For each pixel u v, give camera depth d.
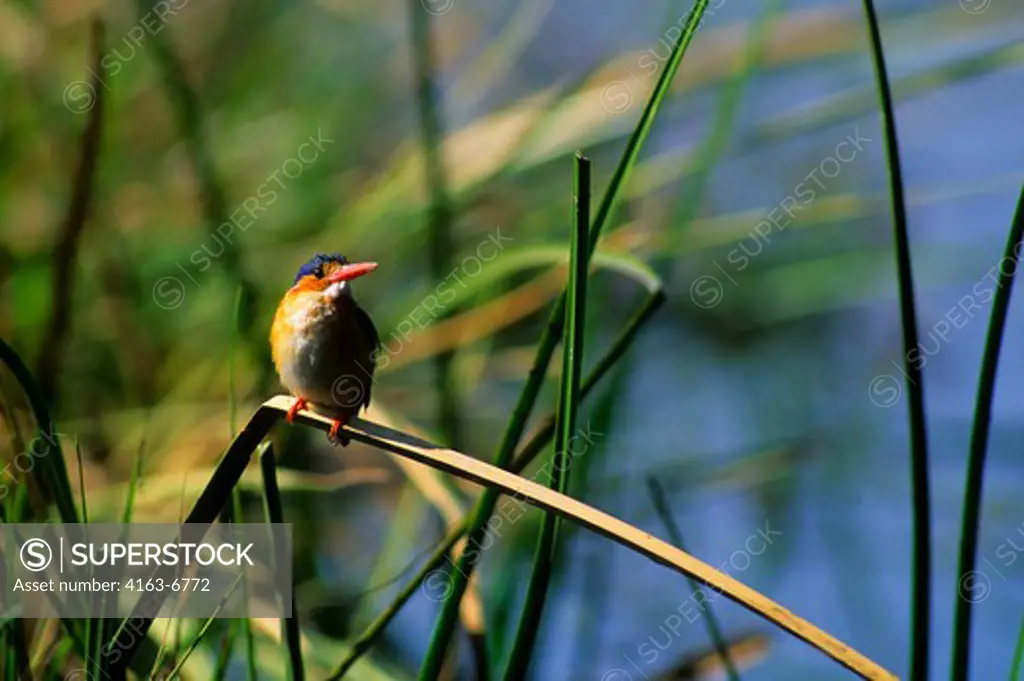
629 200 12.11
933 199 11.73
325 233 11.93
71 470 10.27
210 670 8.62
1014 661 6.11
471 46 13.59
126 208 12.27
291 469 11.23
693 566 5.63
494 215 12.43
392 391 11.64
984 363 5.87
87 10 12.23
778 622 5.53
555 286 11.50
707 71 12.37
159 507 10.46
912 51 12.34
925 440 5.97
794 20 12.55
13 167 11.92
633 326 7.20
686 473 12.48
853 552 12.98
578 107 11.75
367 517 11.67
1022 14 12.16
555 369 12.17
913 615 6.02
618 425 10.81
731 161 12.69
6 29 12.05
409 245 11.80
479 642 8.32
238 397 10.99
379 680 9.12
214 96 12.95
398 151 12.25
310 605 10.48
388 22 13.73
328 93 13.66
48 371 9.80
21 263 11.51
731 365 13.82
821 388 14.13
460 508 9.23
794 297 13.59
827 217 11.68
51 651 7.46
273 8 13.66
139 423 11.05
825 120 11.49
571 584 9.85
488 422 12.12
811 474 13.32
